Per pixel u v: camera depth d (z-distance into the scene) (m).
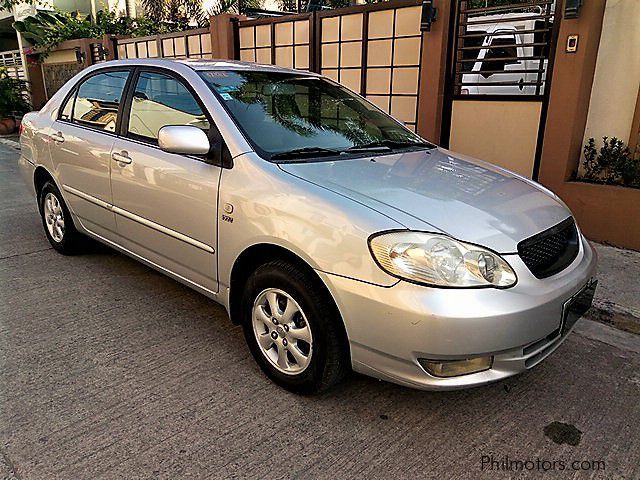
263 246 2.61
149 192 3.24
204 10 13.19
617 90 4.82
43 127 4.38
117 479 2.10
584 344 3.29
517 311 2.17
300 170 2.66
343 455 2.28
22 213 5.98
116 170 3.50
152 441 2.32
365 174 2.70
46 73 14.25
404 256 2.16
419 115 5.96
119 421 2.44
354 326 2.28
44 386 2.69
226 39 8.03
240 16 8.01
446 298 2.11
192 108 3.10
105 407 2.54
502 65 6.72
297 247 2.40
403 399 2.67
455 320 2.09
